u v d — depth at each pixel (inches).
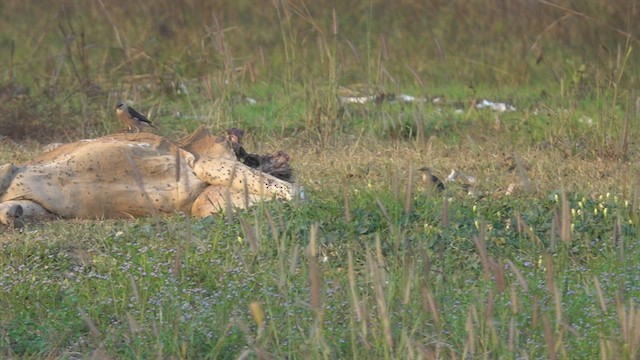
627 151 1518.2
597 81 1738.4
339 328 856.3
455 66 2263.8
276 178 1192.2
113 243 1071.6
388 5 2496.3
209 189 1200.2
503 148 1593.3
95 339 848.9
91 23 2471.7
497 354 791.1
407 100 1927.9
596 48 2138.3
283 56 2294.5
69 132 1713.8
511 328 751.7
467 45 2368.4
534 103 1900.8
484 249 774.5
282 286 880.9
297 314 878.4
